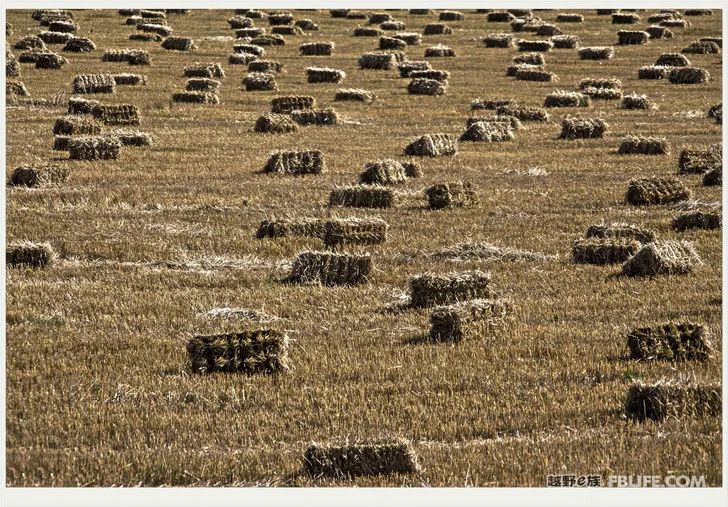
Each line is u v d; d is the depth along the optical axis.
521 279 69.88
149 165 102.69
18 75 152.25
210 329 60.66
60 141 109.06
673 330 55.62
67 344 57.94
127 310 63.78
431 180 98.44
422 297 64.50
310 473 42.41
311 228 80.00
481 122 117.69
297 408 49.59
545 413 48.53
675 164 105.62
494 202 90.12
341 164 105.06
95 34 197.12
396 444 42.50
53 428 47.38
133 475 42.66
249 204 89.12
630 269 70.56
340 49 193.12
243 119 128.75
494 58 184.38
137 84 149.88
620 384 51.94
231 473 42.66
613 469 42.66
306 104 131.88
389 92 151.00
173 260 74.75
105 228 81.81
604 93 145.88
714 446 44.56
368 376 53.34
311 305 65.06
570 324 61.06
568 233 81.19
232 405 49.81
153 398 50.78
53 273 71.50
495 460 43.44
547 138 119.12
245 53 177.88
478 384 52.19
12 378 53.00
